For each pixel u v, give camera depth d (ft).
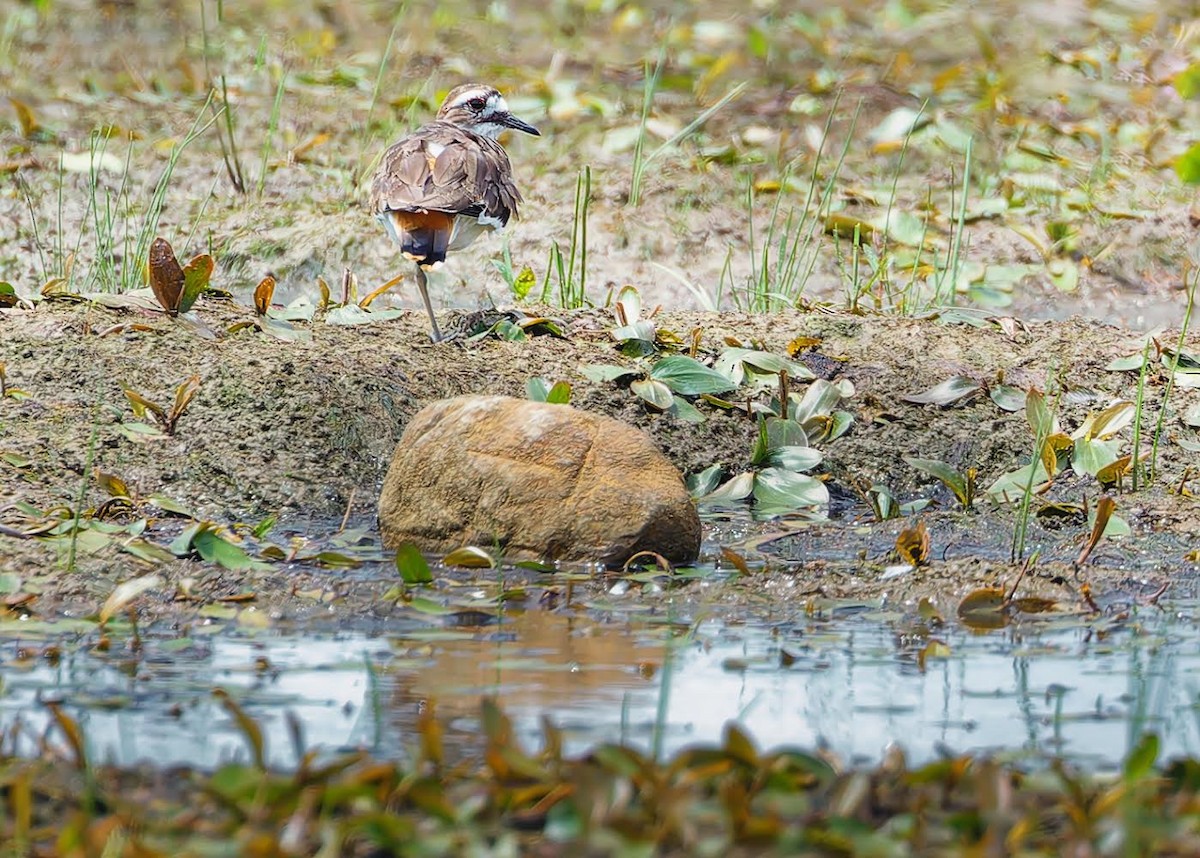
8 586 25.48
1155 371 39.58
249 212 53.93
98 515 29.25
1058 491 33.94
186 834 15.46
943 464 33.12
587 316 41.86
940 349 40.55
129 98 63.26
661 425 35.86
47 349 35.17
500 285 50.19
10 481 30.01
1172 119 64.64
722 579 27.84
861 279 50.96
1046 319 48.34
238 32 73.26
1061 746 19.13
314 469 32.71
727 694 21.16
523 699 20.74
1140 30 76.38
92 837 14.96
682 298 50.08
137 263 46.37
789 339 40.83
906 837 15.51
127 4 75.97
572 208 54.29
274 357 35.76
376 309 43.14
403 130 61.57
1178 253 53.01
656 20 77.15
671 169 57.36
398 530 29.58
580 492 28.81
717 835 15.48
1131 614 25.82
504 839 15.24
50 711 19.92
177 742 18.83
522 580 27.48
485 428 29.40
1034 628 24.90
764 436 34.63
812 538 31.04
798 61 71.20
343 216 53.57
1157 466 35.14
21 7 74.49
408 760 18.12
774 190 56.39
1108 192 57.00
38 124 59.31
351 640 23.70
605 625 24.79
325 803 15.87
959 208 55.57
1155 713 20.49
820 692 21.34
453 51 72.02
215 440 32.83
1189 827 15.81
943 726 19.90
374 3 78.64
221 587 26.07
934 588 26.89
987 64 70.13
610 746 16.80
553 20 77.51
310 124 61.52
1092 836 15.49
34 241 51.88
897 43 74.49
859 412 37.19
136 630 23.82
